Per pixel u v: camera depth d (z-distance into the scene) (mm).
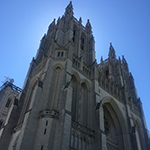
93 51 69188
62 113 33781
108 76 78125
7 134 39938
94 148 38125
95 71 55406
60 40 57969
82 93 49969
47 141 29625
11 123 42125
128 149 50031
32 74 56594
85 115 45625
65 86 38875
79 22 78312
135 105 71750
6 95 76750
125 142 51906
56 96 39000
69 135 31234
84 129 39438
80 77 49656
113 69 81688
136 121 67000
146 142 61219
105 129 55500
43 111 34312
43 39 72875
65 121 32250
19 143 29203
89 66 59531
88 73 54844
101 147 37000
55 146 29594
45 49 68938
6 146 38188
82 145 35969
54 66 44844
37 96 36188
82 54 66438
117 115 57469
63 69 44094
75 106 44219
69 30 61438
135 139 51000
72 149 33062
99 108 44250
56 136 30953
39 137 30344
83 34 79000
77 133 36594
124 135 53406
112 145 50281
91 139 39156
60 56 47938
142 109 72062
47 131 30906
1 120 69125
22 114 45562
